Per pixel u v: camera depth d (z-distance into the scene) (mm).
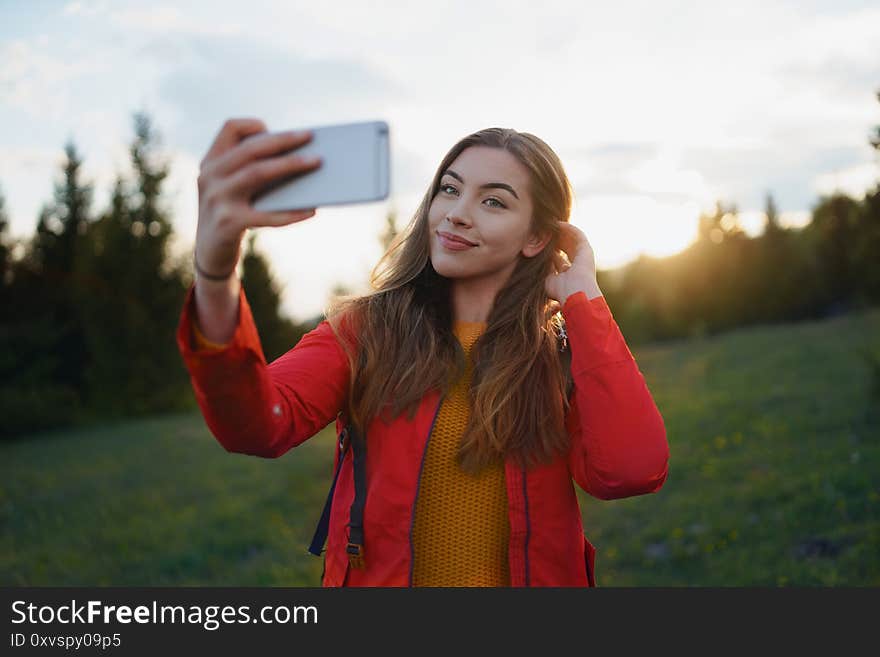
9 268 21484
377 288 1713
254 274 23344
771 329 22234
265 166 900
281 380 1415
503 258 1576
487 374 1521
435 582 1506
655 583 4727
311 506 7836
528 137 1607
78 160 23000
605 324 1520
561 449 1543
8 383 19875
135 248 22344
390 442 1510
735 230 27266
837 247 24266
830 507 5387
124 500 8984
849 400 8828
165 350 21766
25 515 8617
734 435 8383
